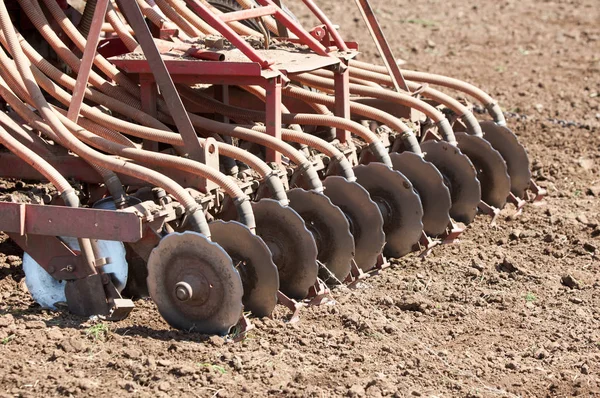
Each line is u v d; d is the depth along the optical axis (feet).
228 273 21.85
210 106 27.96
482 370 21.90
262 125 27.73
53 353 21.62
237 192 23.09
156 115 26.43
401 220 27.17
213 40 25.96
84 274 23.61
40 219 23.30
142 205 22.61
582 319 24.80
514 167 31.99
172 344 22.04
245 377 21.03
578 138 41.93
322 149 26.32
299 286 24.00
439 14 70.54
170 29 27.91
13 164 25.85
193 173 23.56
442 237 29.60
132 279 25.23
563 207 33.58
